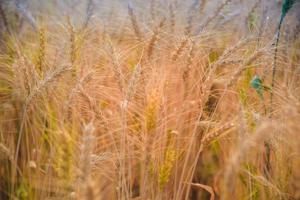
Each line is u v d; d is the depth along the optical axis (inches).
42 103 43.7
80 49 48.0
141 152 40.3
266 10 56.6
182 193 41.7
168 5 54.3
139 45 47.9
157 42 46.6
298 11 57.2
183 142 43.7
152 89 39.9
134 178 43.0
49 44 49.7
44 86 40.1
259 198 40.5
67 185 38.1
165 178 37.7
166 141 41.8
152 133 38.0
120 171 38.8
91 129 28.4
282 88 44.3
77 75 43.8
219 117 44.9
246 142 31.8
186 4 58.6
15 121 44.8
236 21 56.9
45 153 43.1
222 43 51.6
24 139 44.6
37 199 40.6
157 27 47.6
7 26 55.7
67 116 41.3
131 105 42.1
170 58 44.8
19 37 54.7
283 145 41.4
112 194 41.0
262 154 42.0
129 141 41.3
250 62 41.5
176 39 47.8
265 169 41.2
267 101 44.9
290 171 41.8
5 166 43.3
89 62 47.9
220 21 54.1
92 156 37.1
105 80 45.7
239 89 46.1
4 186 42.8
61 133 40.5
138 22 51.9
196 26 52.6
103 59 48.2
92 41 51.9
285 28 55.2
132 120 42.8
